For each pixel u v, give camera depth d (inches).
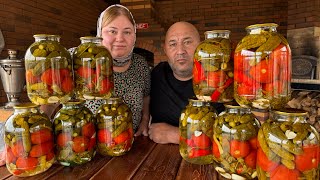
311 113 76.4
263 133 26.4
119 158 38.0
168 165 35.2
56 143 34.7
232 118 30.2
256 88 26.5
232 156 29.4
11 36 125.0
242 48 27.3
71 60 33.7
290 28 164.7
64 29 166.2
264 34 26.8
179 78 55.8
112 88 36.1
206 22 206.4
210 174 32.3
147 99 59.7
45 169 33.0
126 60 50.6
